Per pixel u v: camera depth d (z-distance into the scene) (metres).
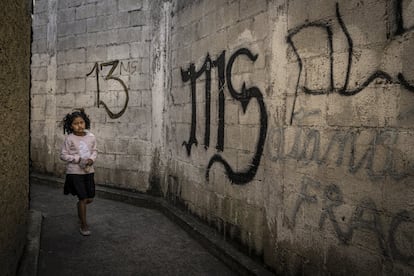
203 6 4.16
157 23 5.48
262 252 3.16
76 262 3.46
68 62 6.60
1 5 2.19
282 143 2.92
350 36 2.33
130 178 5.95
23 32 2.94
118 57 6.04
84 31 6.38
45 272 3.24
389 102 2.09
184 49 4.68
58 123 6.80
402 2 2.01
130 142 5.95
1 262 2.26
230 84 3.64
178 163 4.89
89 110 6.38
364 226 2.24
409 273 1.99
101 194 6.02
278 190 2.96
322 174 2.54
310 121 2.64
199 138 4.29
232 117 3.61
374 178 2.18
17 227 2.82
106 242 4.00
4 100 2.29
